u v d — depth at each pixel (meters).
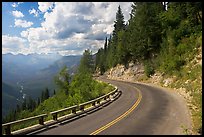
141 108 25.98
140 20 74.56
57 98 66.44
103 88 57.03
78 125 18.89
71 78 75.06
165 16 64.69
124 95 40.41
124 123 19.03
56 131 16.98
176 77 47.56
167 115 21.61
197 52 46.22
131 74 80.94
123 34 92.19
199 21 54.00
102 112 25.05
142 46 75.12
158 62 64.62
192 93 31.77
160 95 36.78
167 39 62.59
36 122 28.17
